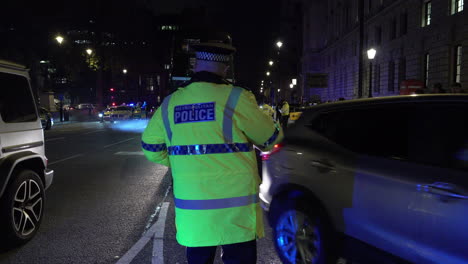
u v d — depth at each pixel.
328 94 67.25
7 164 4.13
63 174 9.17
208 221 2.15
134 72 59.94
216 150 2.18
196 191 2.17
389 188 2.89
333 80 63.66
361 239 3.08
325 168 3.40
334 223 3.30
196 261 2.31
